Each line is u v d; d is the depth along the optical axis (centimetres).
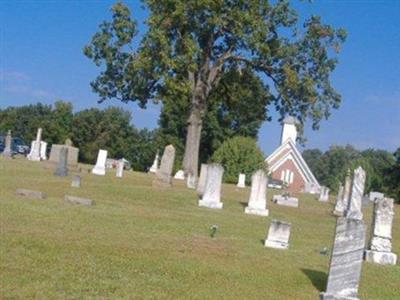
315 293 1157
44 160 5072
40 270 1028
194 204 2780
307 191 7631
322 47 4938
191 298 993
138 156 10481
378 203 1709
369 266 1570
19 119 11044
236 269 1261
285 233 1662
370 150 15912
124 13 4772
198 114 4956
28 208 1762
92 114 10531
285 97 4972
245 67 5091
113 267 1123
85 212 1856
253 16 4722
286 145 8931
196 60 4700
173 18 4547
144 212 2122
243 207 2980
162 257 1269
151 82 4831
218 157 6775
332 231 2378
